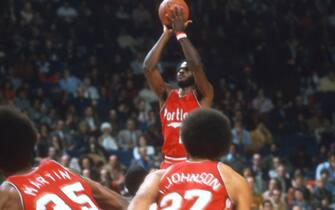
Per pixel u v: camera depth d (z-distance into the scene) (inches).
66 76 1214.9
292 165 1159.6
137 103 1177.4
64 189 260.1
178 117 398.3
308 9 1552.7
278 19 1507.1
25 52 1248.8
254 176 970.1
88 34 1349.7
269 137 1189.7
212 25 1461.6
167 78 1289.4
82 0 1413.6
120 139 1067.3
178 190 269.1
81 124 1055.0
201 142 274.1
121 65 1314.0
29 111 1092.5
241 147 1126.4
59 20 1352.1
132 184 397.4
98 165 909.2
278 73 1412.4
